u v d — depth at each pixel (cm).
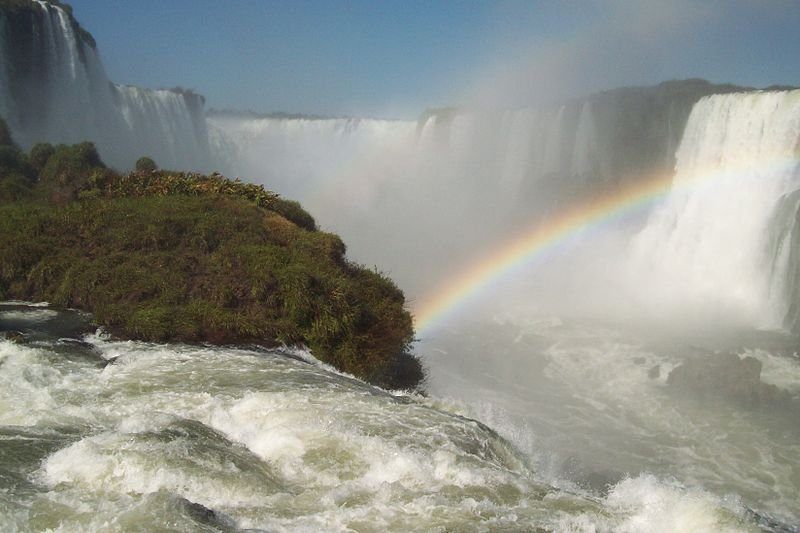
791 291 2711
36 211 2278
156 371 1430
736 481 1659
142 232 2100
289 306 1823
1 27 3612
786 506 1551
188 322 1733
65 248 2069
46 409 1177
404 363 2142
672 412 2045
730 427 1942
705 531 922
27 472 921
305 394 1327
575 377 2355
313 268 1991
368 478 1034
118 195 2581
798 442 1848
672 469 1703
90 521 805
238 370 1462
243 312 1828
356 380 1591
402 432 1189
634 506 1002
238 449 1077
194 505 851
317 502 938
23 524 791
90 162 2933
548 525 909
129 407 1234
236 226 2222
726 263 3253
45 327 1680
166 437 1043
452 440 1188
